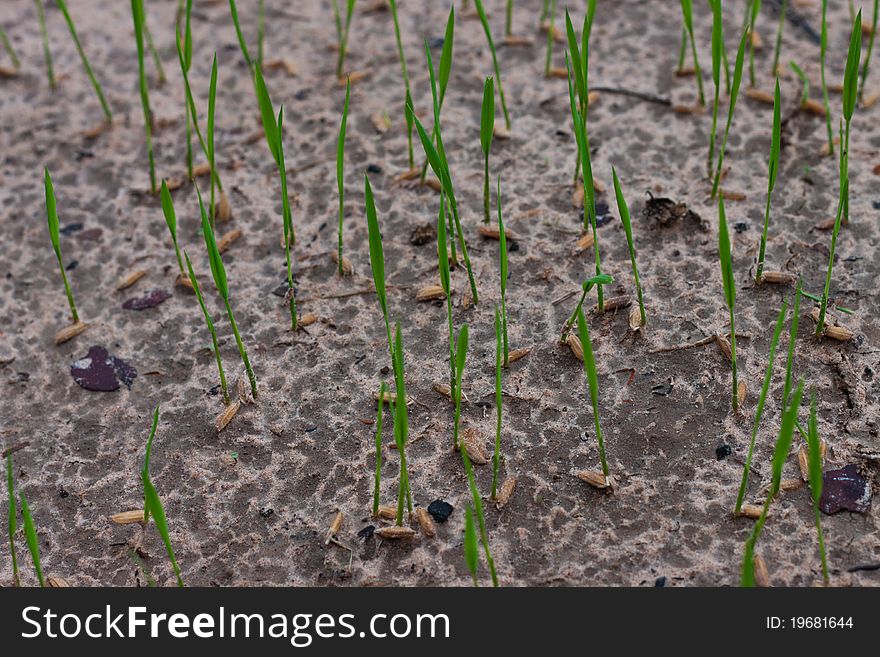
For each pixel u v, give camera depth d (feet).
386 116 2.65
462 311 2.46
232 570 2.31
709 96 2.64
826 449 2.34
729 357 2.40
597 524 2.31
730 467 2.34
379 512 2.33
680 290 2.45
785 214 2.51
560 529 2.31
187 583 2.31
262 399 2.41
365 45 2.75
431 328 2.45
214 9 2.83
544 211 2.54
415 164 2.60
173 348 2.46
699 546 2.30
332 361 2.43
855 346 2.40
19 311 2.50
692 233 2.50
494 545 2.31
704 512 2.31
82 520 2.35
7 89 2.74
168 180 2.61
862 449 2.33
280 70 2.73
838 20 2.72
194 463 2.38
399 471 2.36
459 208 2.55
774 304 2.43
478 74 2.70
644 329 2.42
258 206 2.58
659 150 2.59
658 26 2.74
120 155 2.65
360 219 2.56
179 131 2.67
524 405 2.39
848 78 2.35
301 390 2.42
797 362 2.39
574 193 2.55
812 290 2.44
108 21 2.82
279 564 2.31
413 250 2.52
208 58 2.76
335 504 2.34
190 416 2.41
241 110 2.69
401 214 2.55
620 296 2.45
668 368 2.40
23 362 2.46
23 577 2.32
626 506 2.32
